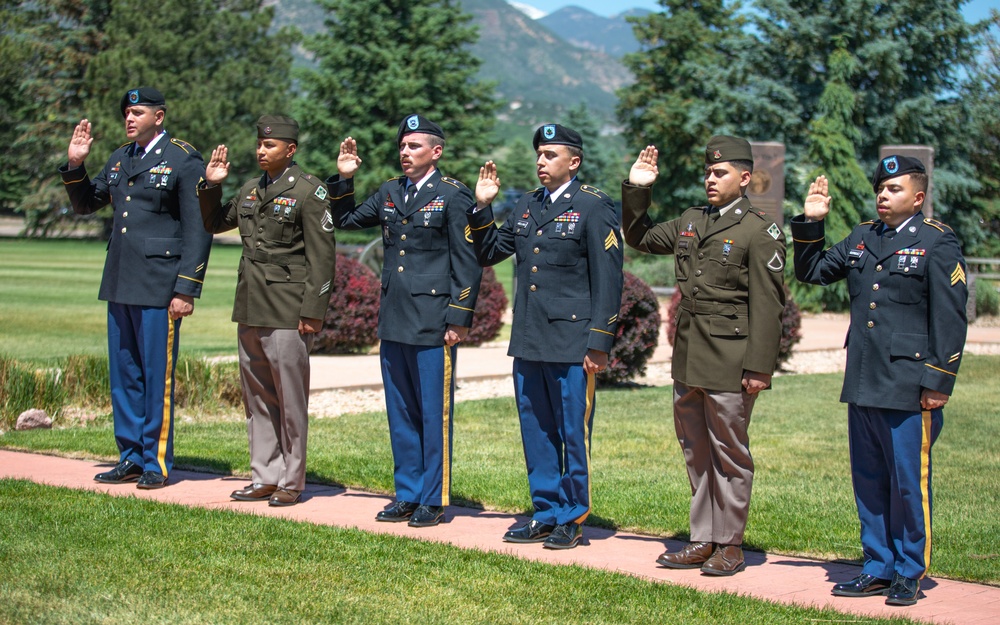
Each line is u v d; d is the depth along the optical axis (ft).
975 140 110.63
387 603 15.97
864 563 18.02
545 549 19.61
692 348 18.22
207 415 35.29
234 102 197.98
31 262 127.03
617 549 19.79
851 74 96.37
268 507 22.47
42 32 198.08
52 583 16.34
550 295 19.90
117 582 16.53
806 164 96.37
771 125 101.81
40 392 33.12
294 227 22.67
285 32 212.23
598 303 19.49
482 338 59.31
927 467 17.01
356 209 22.26
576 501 20.04
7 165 205.57
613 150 265.75
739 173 18.10
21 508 20.88
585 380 19.88
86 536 18.99
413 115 21.58
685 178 133.90
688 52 139.03
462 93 168.45
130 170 24.17
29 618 14.88
